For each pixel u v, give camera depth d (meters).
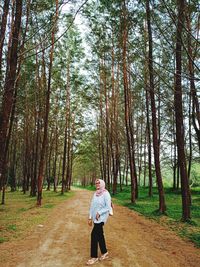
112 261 7.19
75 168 94.44
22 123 43.78
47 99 23.06
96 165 68.00
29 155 41.47
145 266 6.84
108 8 14.13
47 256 7.56
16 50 12.05
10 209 19.48
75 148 54.28
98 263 7.00
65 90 37.69
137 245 9.10
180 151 14.64
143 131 45.41
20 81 25.25
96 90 37.25
